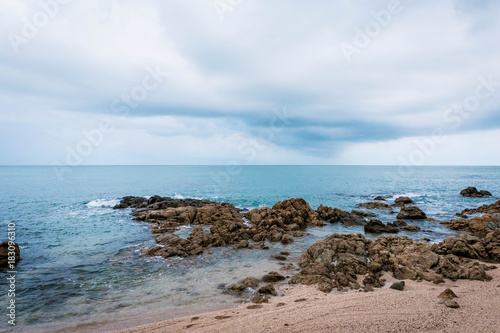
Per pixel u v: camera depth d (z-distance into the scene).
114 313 10.38
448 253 16.47
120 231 24.91
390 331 6.96
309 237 23.17
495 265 14.73
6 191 58.69
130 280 13.73
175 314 10.18
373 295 10.39
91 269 15.34
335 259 15.36
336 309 8.93
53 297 11.82
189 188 68.69
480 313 7.82
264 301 10.77
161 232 24.58
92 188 67.94
